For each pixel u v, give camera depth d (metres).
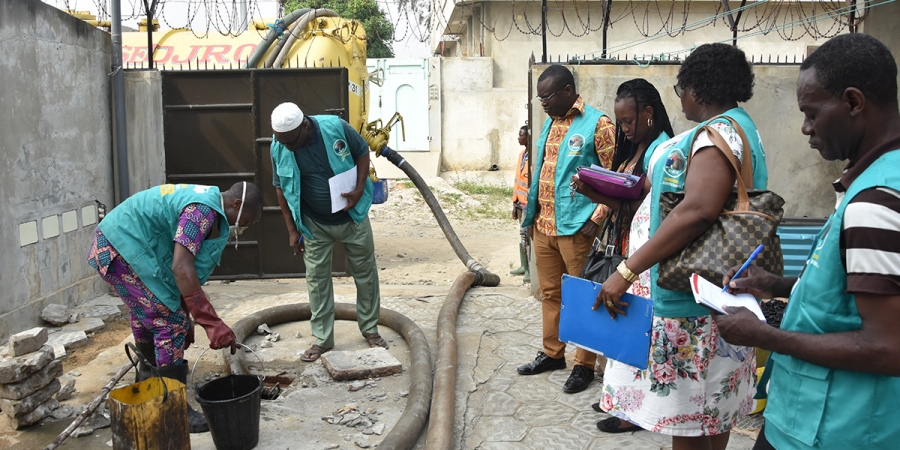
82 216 6.08
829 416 1.64
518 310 5.66
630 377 2.51
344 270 7.42
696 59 2.40
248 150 7.02
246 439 3.31
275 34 8.29
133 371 4.45
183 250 3.33
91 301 6.10
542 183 4.04
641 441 3.38
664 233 2.21
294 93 6.97
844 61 1.56
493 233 11.12
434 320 5.54
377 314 4.88
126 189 6.76
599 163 3.88
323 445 3.43
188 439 3.05
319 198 4.42
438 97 15.00
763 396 2.48
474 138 15.20
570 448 3.33
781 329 1.71
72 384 4.07
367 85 9.51
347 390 4.14
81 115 6.09
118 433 2.89
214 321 3.39
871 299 1.49
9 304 5.01
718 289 1.91
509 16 14.92
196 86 6.94
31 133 5.30
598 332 2.54
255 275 7.11
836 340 1.56
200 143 7.00
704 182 2.17
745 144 2.24
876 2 6.80
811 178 6.02
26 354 3.65
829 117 1.60
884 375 1.54
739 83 2.38
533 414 3.71
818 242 1.71
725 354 2.37
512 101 15.08
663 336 2.38
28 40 5.26
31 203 5.29
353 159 4.54
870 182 1.51
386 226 11.48
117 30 6.58
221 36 8.98
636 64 5.76
